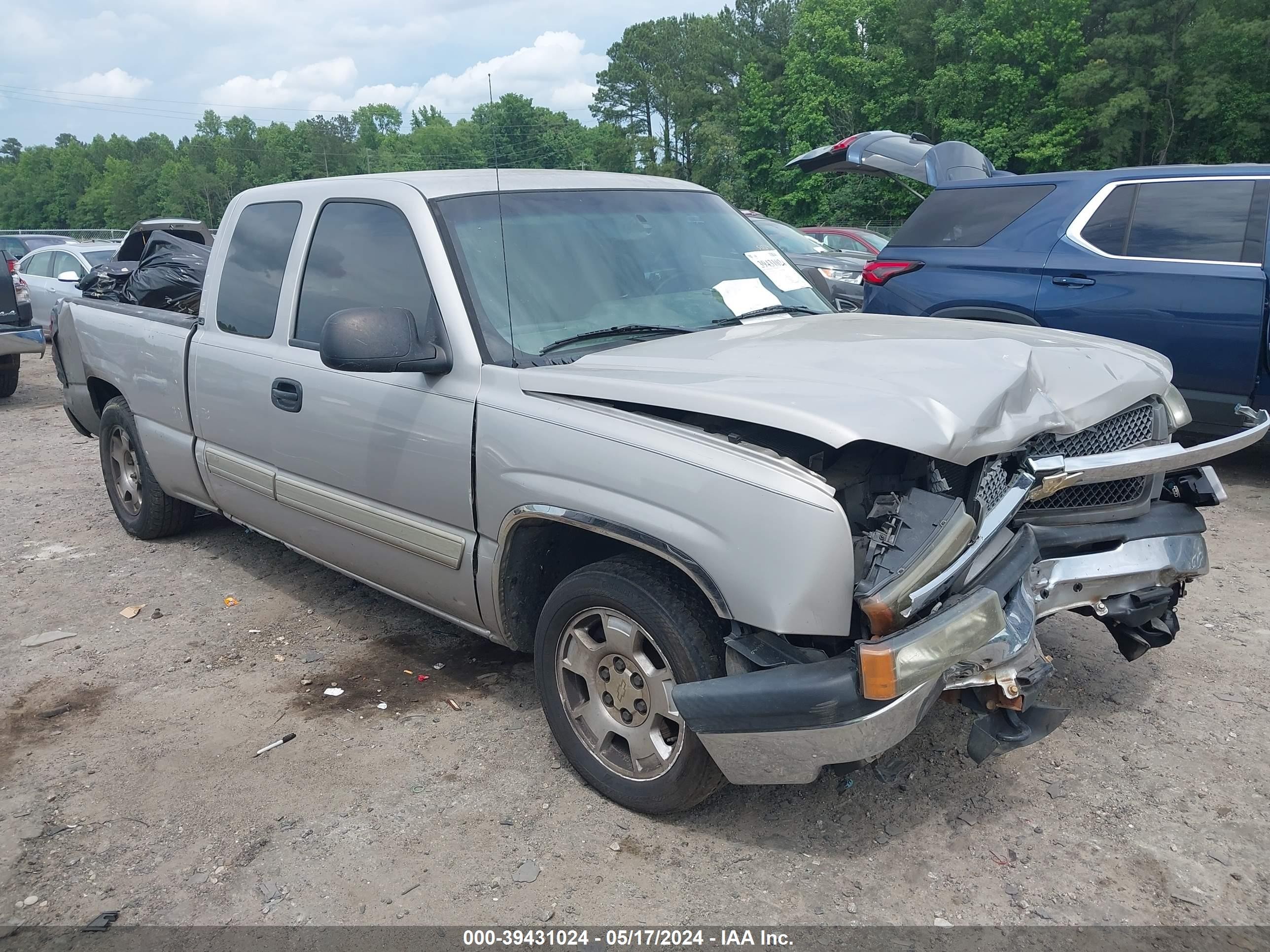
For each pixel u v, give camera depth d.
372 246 3.79
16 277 11.28
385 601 4.89
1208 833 2.93
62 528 6.20
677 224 4.05
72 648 4.45
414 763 3.43
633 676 3.00
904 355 2.97
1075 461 2.84
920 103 53.41
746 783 2.72
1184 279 6.00
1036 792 3.15
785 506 2.49
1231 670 3.87
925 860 2.85
